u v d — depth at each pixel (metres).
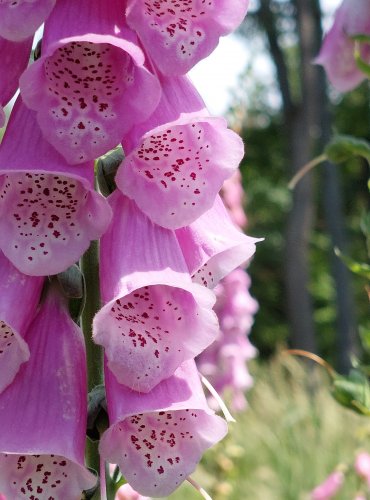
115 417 0.34
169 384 0.35
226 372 1.13
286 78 3.21
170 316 0.35
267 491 1.10
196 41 0.34
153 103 0.34
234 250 0.38
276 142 4.39
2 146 0.35
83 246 0.35
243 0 0.34
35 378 0.35
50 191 0.35
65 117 0.34
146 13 0.34
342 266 3.05
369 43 0.49
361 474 0.77
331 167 3.12
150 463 0.35
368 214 0.48
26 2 0.34
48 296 0.36
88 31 0.34
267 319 4.04
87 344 0.37
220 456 0.97
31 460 0.35
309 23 3.12
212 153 0.35
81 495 0.35
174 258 0.35
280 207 4.26
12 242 0.34
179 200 0.35
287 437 1.26
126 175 0.34
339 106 4.45
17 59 0.36
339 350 3.01
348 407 0.47
